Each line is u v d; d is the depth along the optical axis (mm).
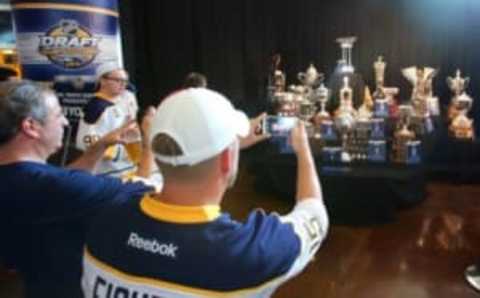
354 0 4754
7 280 2701
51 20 3139
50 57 3188
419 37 4605
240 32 5195
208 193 769
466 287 2553
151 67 5531
